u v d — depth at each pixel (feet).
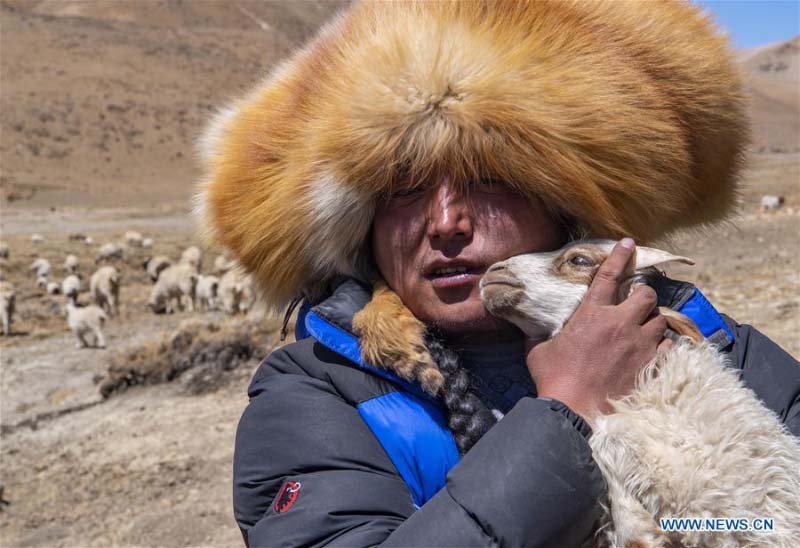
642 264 6.73
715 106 7.59
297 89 7.64
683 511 6.17
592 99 6.79
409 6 7.40
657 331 6.56
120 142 355.36
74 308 57.82
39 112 363.97
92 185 297.53
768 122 409.90
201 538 25.03
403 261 7.02
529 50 6.84
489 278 6.77
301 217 7.29
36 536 26.43
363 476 6.38
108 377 43.91
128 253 118.93
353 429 6.62
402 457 6.57
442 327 7.01
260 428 6.88
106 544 25.40
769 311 39.17
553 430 5.90
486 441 6.00
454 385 6.71
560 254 6.88
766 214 99.45
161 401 39.32
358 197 7.04
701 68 7.48
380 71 6.83
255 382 7.55
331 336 6.95
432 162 6.74
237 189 7.82
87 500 29.04
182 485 29.22
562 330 6.61
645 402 6.42
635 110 7.00
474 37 6.86
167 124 385.09
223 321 59.16
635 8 7.44
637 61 7.22
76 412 40.01
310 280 7.88
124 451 33.01
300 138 7.36
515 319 6.78
